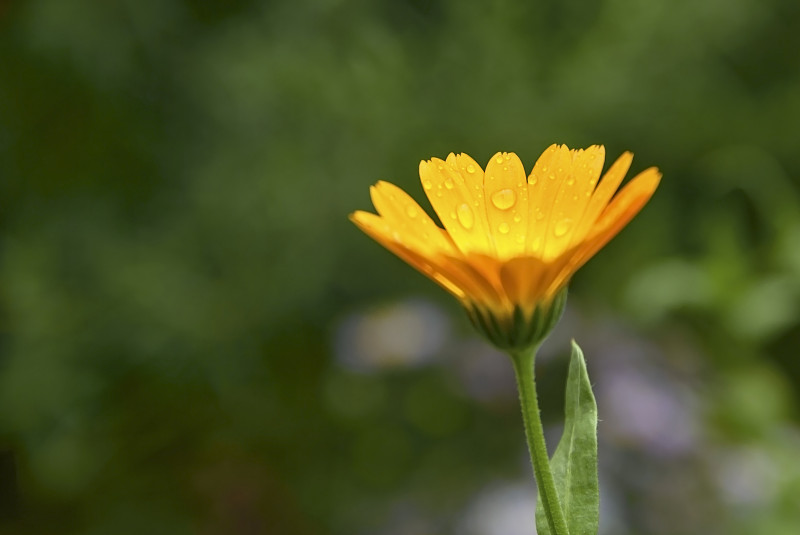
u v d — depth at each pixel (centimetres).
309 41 113
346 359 104
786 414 94
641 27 121
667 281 94
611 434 87
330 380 112
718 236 94
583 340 96
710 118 130
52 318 104
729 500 83
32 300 104
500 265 41
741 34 136
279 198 108
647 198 39
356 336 105
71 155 119
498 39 117
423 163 41
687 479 85
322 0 113
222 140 113
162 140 115
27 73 116
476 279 42
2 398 107
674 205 130
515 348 42
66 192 116
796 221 99
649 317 94
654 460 85
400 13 125
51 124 119
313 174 109
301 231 109
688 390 91
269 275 109
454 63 117
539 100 117
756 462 85
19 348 106
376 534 94
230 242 109
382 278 114
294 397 115
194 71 112
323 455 112
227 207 108
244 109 111
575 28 126
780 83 147
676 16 122
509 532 82
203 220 109
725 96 135
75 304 106
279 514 107
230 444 113
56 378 106
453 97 115
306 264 109
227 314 108
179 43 115
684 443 85
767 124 136
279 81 107
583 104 117
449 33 120
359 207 110
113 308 106
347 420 111
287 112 110
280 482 109
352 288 114
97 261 108
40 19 109
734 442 89
